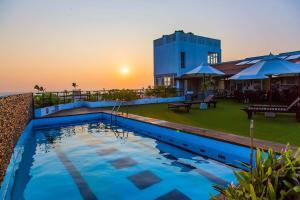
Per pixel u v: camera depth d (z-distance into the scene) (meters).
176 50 28.00
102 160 6.63
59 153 7.39
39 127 11.99
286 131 7.50
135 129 10.78
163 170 5.78
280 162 2.03
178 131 8.00
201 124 9.23
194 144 7.30
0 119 5.08
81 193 4.64
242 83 23.44
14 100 7.34
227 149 6.20
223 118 10.70
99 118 14.28
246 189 1.94
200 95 20.61
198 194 4.48
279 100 17.33
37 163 6.46
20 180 5.31
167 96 22.06
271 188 1.71
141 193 4.59
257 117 10.75
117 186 4.90
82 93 19.22
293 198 1.72
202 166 6.02
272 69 10.92
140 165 6.18
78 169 5.96
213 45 32.00
